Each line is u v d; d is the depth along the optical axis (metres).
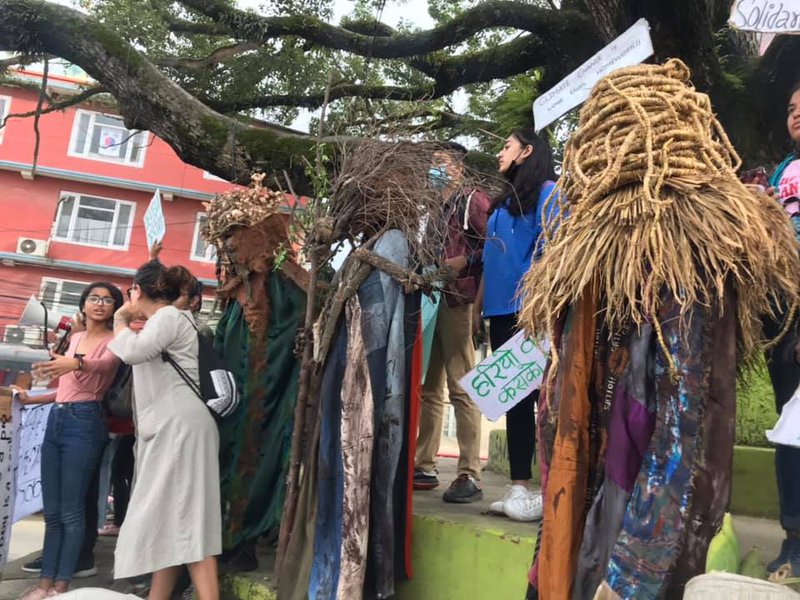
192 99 5.27
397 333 2.59
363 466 2.45
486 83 8.25
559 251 1.77
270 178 4.88
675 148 1.65
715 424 1.51
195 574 2.79
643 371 1.59
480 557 2.44
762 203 1.68
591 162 1.72
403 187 2.79
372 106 3.96
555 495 1.67
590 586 1.58
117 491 4.48
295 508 2.74
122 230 21.98
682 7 4.13
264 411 3.21
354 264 2.71
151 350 2.84
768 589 1.19
